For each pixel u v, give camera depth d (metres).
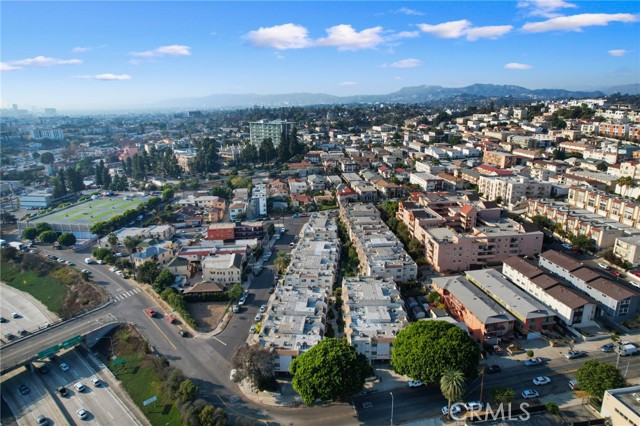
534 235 186.12
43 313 180.38
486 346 128.62
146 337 148.00
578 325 138.12
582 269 160.38
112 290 185.88
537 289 153.12
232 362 127.62
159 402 118.88
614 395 98.25
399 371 112.69
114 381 131.38
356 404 111.00
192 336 148.00
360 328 129.38
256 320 155.62
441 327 116.94
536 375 118.06
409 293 164.50
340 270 190.12
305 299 147.38
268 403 113.75
